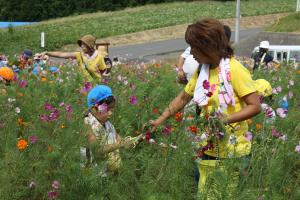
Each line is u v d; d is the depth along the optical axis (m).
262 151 3.86
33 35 43.25
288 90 7.44
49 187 3.74
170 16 59.06
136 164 4.06
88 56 8.31
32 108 5.42
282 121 4.85
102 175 3.86
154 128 4.29
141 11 66.19
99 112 4.54
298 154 4.10
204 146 3.81
